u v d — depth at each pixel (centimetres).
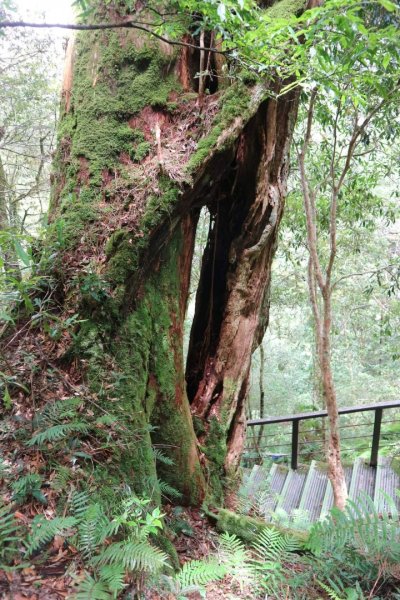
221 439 364
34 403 243
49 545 188
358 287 902
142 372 285
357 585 234
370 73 257
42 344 268
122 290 276
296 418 584
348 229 738
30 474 212
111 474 237
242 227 375
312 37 198
